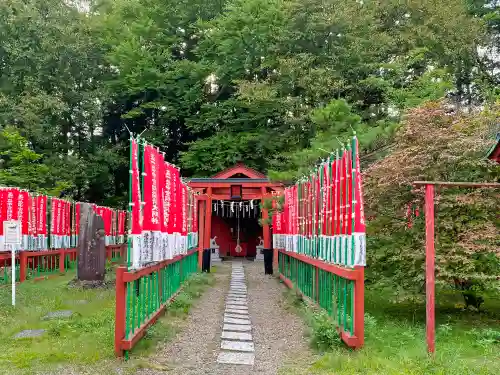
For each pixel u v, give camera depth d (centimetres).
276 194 1612
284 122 2325
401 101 1988
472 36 2288
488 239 784
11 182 1952
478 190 820
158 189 757
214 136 2503
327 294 845
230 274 1748
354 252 665
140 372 560
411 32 2283
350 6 2283
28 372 550
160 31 2691
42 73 2384
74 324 779
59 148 2569
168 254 859
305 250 1061
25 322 801
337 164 770
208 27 2616
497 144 836
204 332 780
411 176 841
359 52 2166
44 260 1527
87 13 2956
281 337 758
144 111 2848
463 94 2542
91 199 2827
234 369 587
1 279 1316
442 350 632
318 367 589
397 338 709
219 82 2662
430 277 616
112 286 1234
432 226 625
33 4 2331
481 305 988
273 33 2372
